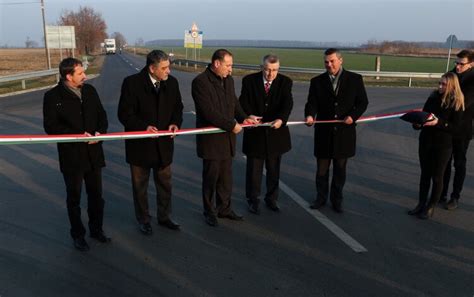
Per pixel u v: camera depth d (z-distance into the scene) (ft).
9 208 17.31
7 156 25.91
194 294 11.37
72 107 13.15
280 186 20.65
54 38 114.01
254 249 14.01
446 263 13.20
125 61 171.01
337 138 16.88
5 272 12.37
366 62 150.92
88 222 15.24
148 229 15.08
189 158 25.70
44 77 90.74
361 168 23.95
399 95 59.72
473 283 12.09
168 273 12.42
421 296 11.41
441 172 16.44
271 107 16.74
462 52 16.92
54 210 17.20
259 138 16.70
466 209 17.81
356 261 13.24
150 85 14.46
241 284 11.87
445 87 16.05
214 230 15.53
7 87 69.56
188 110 45.34
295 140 31.50
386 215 17.08
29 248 13.89
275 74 16.46
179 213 17.08
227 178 16.10
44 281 11.93
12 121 37.88
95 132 13.64
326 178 17.76
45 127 13.10
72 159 13.38
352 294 11.44
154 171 15.42
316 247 14.19
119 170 23.04
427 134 16.55
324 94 17.12
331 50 16.58
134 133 13.82
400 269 12.79
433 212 17.24
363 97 17.16
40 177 21.62
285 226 15.93
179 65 130.00
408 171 23.43
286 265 12.95
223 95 15.17
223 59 14.62
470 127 17.15
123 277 12.18
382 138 32.65
